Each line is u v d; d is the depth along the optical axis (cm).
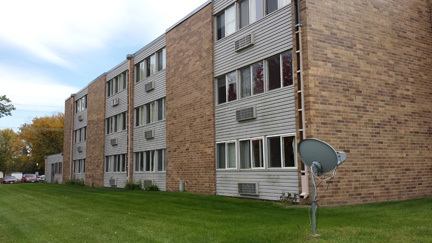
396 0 1323
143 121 2311
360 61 1202
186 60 1820
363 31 1225
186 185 1758
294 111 1204
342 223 747
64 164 3894
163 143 2019
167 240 675
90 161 3116
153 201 1381
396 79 1270
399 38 1304
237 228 754
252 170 1374
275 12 1309
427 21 1394
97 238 734
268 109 1316
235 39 1502
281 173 1244
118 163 2644
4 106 3741
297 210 995
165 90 2036
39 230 862
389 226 700
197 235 702
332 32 1162
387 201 1138
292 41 1216
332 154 600
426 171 1284
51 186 2989
